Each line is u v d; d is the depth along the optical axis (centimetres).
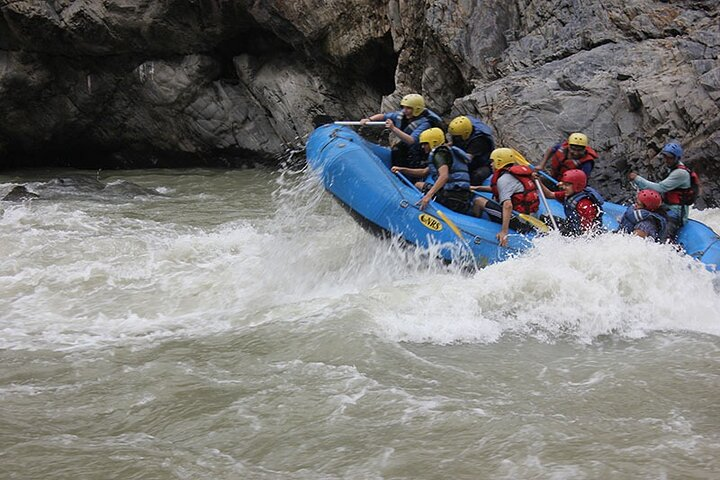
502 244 701
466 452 428
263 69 1628
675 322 621
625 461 414
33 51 1641
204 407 486
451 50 1225
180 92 1642
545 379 521
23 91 1680
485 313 632
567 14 1173
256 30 1614
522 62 1165
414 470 412
